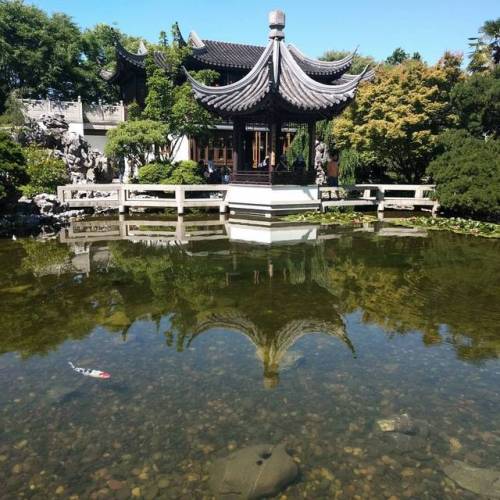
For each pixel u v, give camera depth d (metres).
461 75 20.08
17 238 12.66
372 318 6.56
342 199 18.38
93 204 17.09
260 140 28.56
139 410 4.11
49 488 3.18
